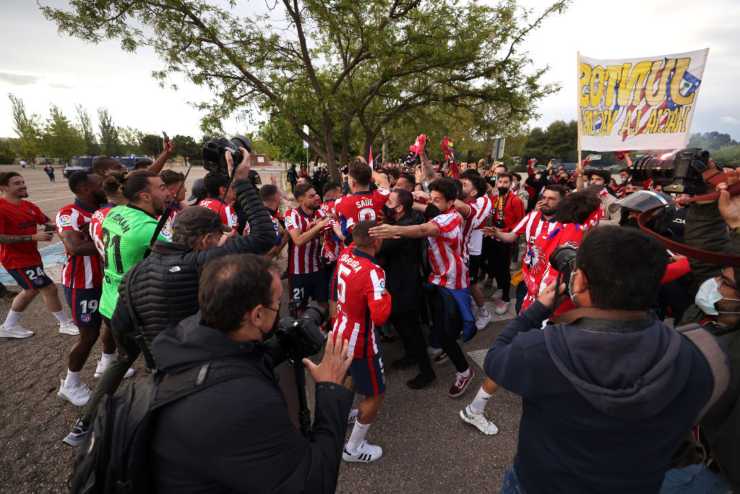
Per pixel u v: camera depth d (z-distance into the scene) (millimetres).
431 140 14711
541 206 3184
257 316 1056
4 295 4902
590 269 974
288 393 1282
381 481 2320
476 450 2559
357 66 9539
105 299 2447
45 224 3992
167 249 1842
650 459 954
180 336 1036
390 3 7980
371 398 2336
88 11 6867
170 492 916
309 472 964
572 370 929
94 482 922
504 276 4762
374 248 2363
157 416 922
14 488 2248
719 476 1352
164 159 3623
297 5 7570
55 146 51469
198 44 7707
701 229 2369
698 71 3773
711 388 952
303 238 3727
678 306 2787
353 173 3496
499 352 1119
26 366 3523
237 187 2186
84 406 2918
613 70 4207
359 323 2258
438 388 3234
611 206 5734
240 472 868
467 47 7785
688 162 2623
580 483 1005
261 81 8703
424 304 3344
